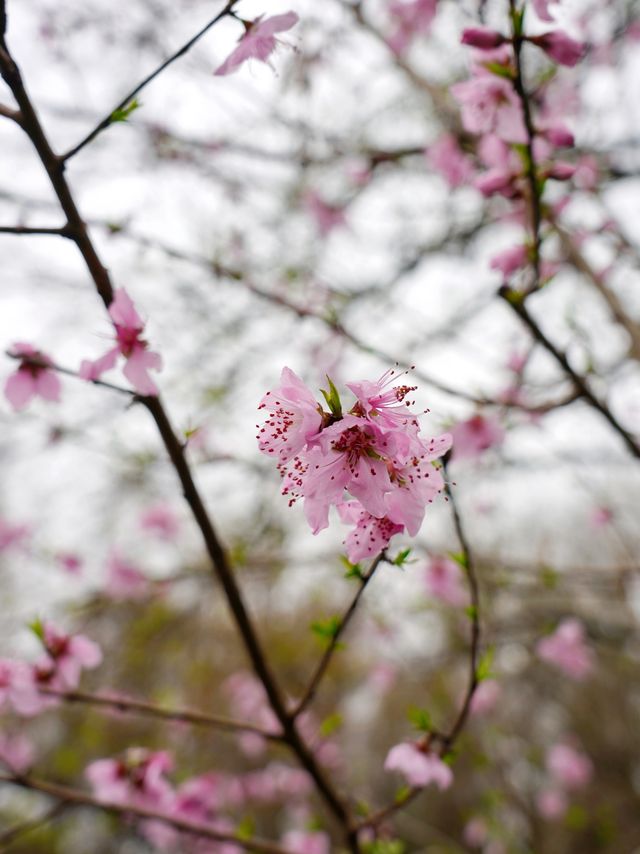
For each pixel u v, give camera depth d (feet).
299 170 14.79
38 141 5.31
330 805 7.07
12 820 19.70
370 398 4.40
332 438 4.11
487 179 8.13
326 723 7.47
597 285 10.85
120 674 20.70
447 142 12.24
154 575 15.87
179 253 9.69
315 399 4.36
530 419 11.04
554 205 10.39
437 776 6.76
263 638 28.32
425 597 16.70
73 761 19.62
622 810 35.32
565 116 9.84
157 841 10.89
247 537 15.11
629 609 15.90
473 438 11.01
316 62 13.55
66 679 7.86
